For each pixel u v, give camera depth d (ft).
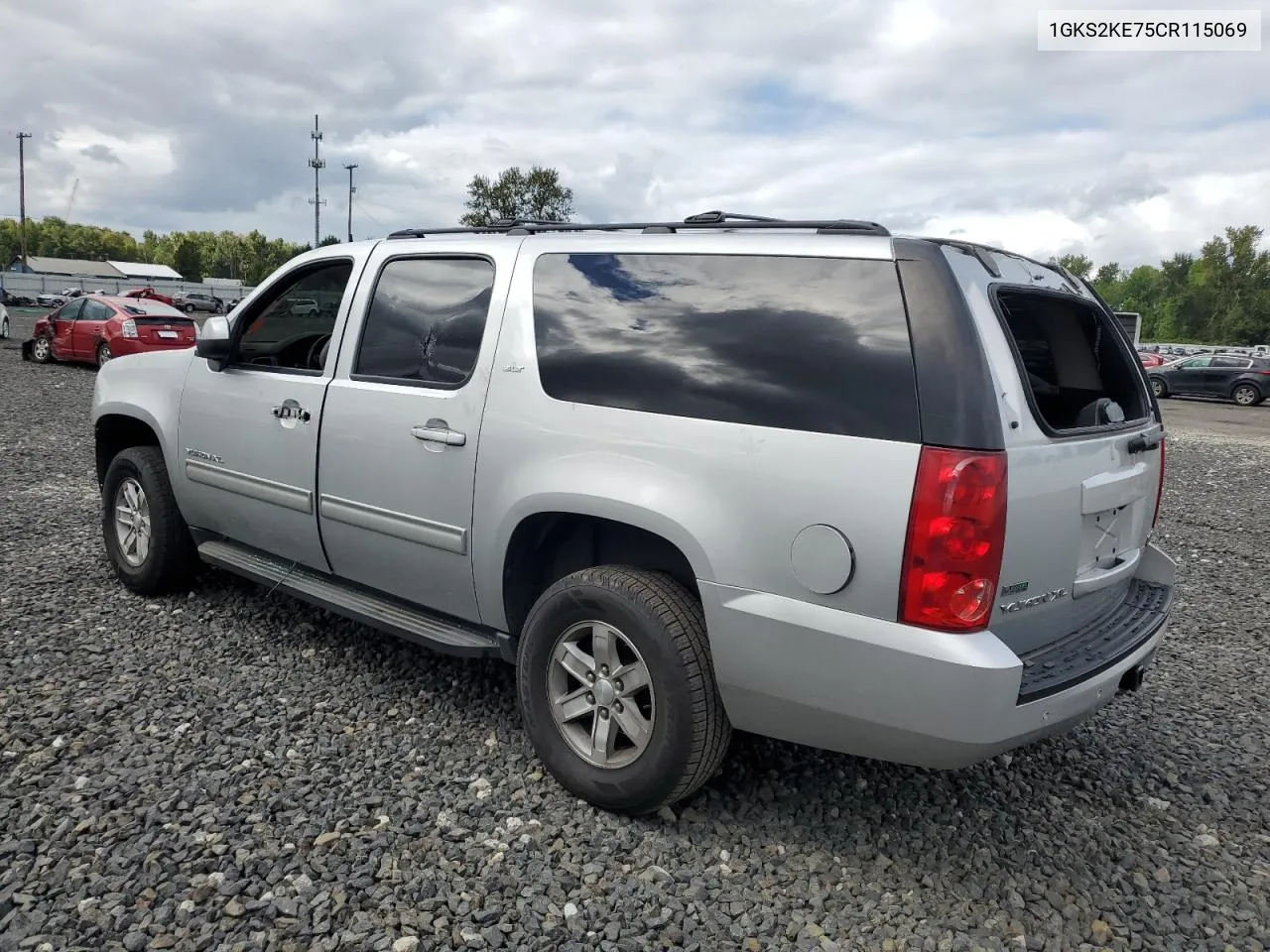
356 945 7.86
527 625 10.46
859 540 8.27
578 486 9.84
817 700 8.68
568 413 10.16
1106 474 9.91
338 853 9.06
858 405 8.44
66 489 25.03
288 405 13.20
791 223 9.82
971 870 9.40
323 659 13.76
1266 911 8.96
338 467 12.52
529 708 10.50
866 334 8.55
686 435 9.29
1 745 10.84
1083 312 11.84
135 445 17.49
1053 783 11.29
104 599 16.02
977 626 8.13
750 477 8.85
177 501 15.51
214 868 8.75
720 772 11.05
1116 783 11.36
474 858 9.11
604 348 10.13
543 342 10.61
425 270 12.25
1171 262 372.38
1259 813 10.80
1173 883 9.37
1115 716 13.39
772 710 9.04
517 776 10.67
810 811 10.30
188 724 11.57
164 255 505.25
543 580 11.22
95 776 10.23
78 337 59.93
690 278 9.83
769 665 8.83
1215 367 94.27
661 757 9.38
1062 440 9.07
